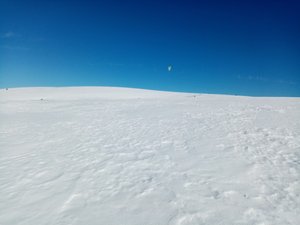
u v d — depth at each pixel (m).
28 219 3.73
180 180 4.94
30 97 36.69
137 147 7.55
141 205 4.04
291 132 8.51
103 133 9.70
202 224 3.43
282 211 3.65
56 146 7.91
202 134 8.80
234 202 3.98
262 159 5.96
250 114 12.93
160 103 21.02
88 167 5.91
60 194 4.54
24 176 5.44
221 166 5.60
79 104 22.22
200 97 28.42
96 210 3.94
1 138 9.20
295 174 5.00
